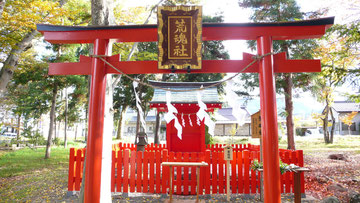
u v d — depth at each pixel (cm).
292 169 473
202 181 616
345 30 809
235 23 413
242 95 1479
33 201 595
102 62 424
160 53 406
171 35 406
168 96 461
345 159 1128
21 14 826
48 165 1146
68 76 1383
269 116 394
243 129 3356
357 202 498
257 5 1315
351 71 814
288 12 1242
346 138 2508
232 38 429
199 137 1074
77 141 3012
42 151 1762
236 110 423
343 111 3519
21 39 908
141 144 1064
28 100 1892
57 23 904
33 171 1007
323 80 1319
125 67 430
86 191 398
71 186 636
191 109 1080
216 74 1762
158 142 1953
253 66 425
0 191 707
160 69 415
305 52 1205
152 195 621
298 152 618
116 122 3039
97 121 410
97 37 434
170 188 568
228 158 587
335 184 664
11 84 1590
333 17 399
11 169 1062
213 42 1794
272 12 1260
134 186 625
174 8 404
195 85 1207
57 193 656
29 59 1219
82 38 436
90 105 415
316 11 1079
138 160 631
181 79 1866
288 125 1261
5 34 837
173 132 1082
